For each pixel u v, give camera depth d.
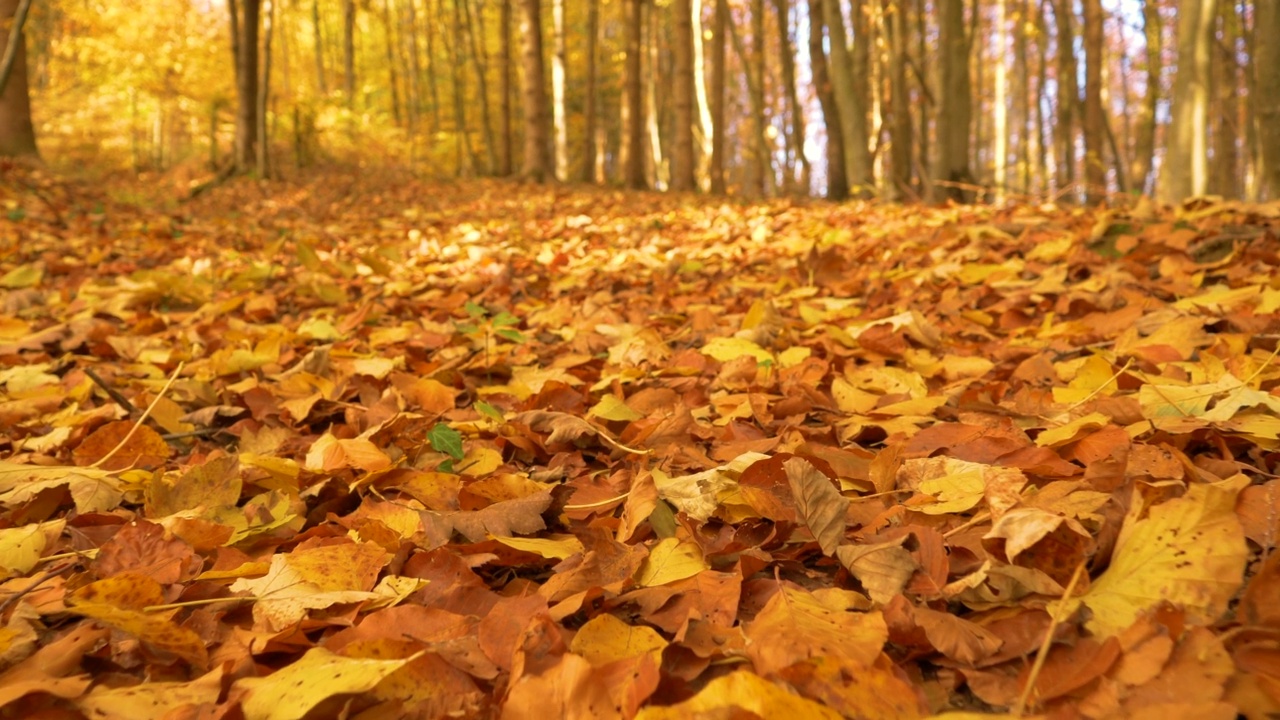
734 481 1.69
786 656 1.11
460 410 2.61
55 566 1.58
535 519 1.63
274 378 3.07
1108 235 4.72
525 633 1.18
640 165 18.61
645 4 29.27
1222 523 1.17
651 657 1.09
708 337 3.60
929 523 1.59
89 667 1.24
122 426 2.19
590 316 4.18
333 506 1.88
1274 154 7.52
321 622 1.31
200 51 26.70
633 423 2.28
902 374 2.65
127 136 29.42
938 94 12.10
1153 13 23.58
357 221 10.12
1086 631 1.16
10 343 3.55
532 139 18.33
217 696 1.11
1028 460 1.74
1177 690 0.98
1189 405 1.90
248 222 9.59
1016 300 3.68
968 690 1.16
